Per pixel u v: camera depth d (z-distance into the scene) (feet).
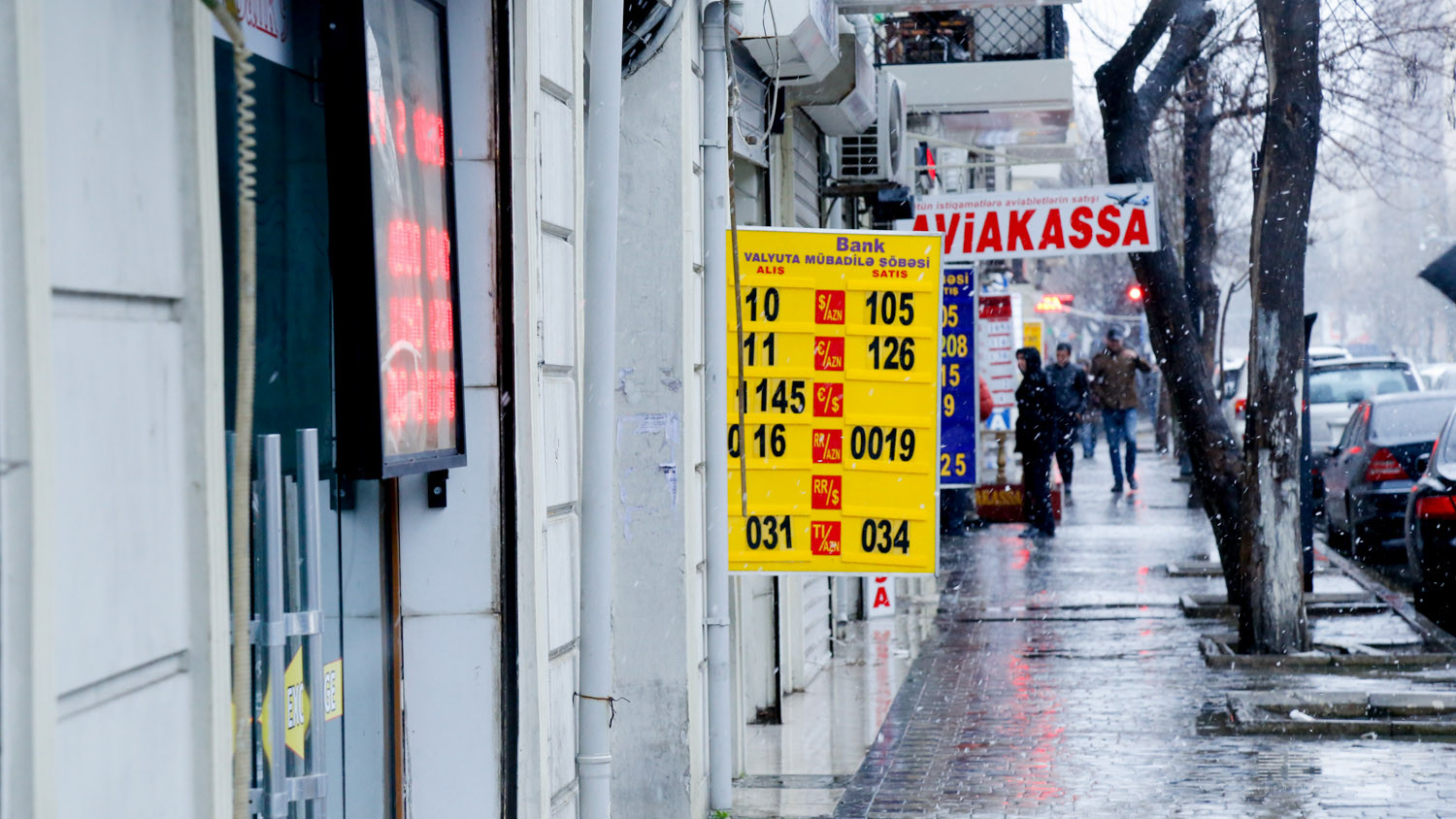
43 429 9.86
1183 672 43.86
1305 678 42.47
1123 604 57.62
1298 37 44.73
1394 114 85.20
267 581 14.87
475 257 19.67
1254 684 41.75
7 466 9.62
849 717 39.22
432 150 18.57
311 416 16.83
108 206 11.07
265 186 15.78
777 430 31.35
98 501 10.78
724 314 29.86
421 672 19.54
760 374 31.37
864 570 31.14
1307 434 57.26
